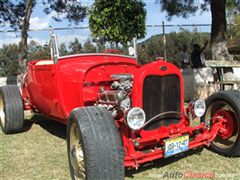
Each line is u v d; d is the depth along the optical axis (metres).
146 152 3.80
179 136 3.92
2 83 10.34
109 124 3.42
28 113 7.58
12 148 5.07
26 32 9.70
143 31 9.75
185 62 11.20
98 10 9.48
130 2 9.47
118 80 4.48
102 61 4.80
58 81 4.70
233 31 13.70
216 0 9.95
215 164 4.18
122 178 3.34
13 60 11.21
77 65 4.74
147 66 3.94
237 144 4.26
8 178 3.97
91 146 3.27
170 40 11.70
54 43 4.78
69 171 4.11
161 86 4.01
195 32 11.63
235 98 4.31
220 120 4.45
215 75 8.55
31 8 9.75
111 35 9.47
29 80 5.74
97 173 3.25
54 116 5.25
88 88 4.58
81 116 3.44
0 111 6.02
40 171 4.15
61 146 5.10
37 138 5.59
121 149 3.36
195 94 9.37
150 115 3.96
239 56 12.59
